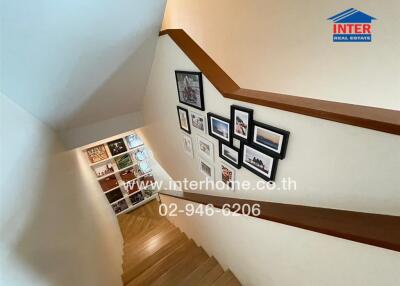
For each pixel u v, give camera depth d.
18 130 1.29
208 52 2.95
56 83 1.49
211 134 1.51
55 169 1.77
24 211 1.08
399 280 0.71
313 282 1.12
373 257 0.76
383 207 0.74
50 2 0.94
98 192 3.42
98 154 4.03
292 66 2.09
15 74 1.19
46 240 1.20
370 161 0.72
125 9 1.23
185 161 2.25
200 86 1.42
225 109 1.28
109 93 2.11
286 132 0.95
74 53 1.32
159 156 3.25
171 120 2.15
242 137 1.21
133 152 4.40
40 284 1.02
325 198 0.92
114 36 1.38
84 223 1.98
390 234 0.68
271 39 2.15
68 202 1.77
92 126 2.62
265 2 2.05
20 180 1.13
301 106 0.85
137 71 1.97
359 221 0.78
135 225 4.35
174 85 1.78
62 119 2.09
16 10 0.89
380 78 1.62
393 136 0.64
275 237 1.26
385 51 1.54
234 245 1.82
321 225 0.86
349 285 0.91
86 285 1.49
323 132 0.82
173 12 3.27
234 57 2.61
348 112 0.73
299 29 1.91
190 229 2.89
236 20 2.40
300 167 0.97
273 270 1.42
